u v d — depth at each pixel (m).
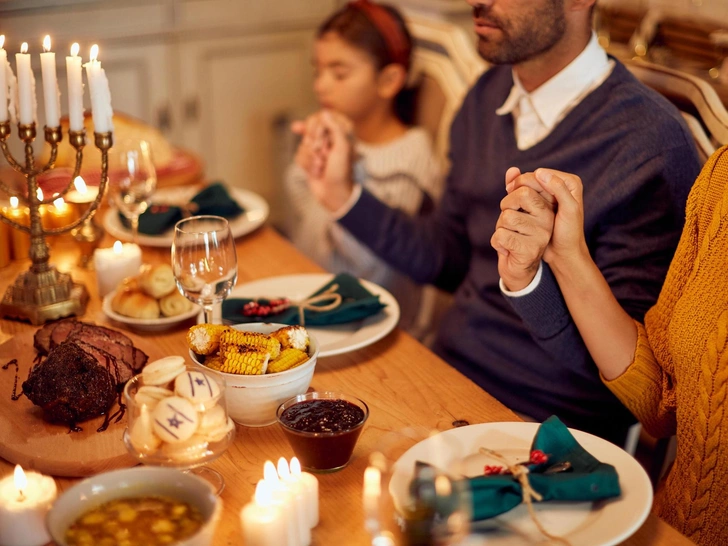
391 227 1.73
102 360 1.05
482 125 1.66
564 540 0.77
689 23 1.97
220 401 0.85
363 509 0.85
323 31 2.39
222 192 1.73
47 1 2.62
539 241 1.09
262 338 1.00
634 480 0.86
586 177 1.38
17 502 0.78
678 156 1.30
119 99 2.87
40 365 0.99
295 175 2.60
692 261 1.10
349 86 2.36
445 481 0.78
